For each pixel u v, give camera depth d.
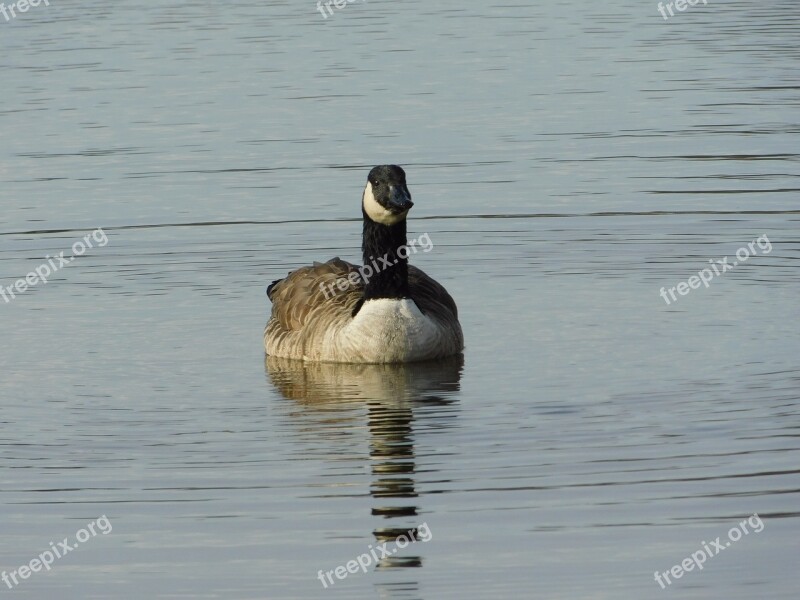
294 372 16.88
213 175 26.00
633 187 24.72
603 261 21.31
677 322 18.34
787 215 22.91
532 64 34.38
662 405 14.96
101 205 24.42
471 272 21.12
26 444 14.23
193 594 10.98
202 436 14.41
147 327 18.83
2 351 17.73
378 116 29.67
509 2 43.94
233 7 43.81
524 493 12.62
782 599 10.72
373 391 15.91
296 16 41.66
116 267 21.55
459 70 33.81
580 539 11.70
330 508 12.44
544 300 19.64
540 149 27.16
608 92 31.44
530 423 14.51
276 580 11.14
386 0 44.88
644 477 12.93
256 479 13.16
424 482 12.95
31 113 30.61
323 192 24.84
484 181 25.30
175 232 22.97
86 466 13.59
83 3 44.91
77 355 17.58
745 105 30.05
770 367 16.22
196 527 12.15
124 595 10.99
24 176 26.19
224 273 21.28
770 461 13.21
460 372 16.59
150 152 27.52
